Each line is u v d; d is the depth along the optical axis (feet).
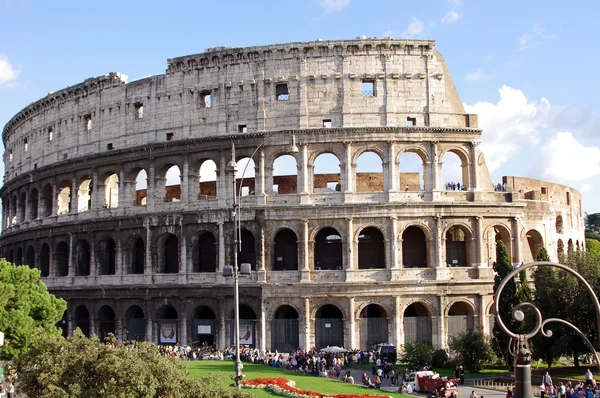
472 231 333.21
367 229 343.26
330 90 340.59
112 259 387.75
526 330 274.16
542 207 396.57
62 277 387.34
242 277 332.60
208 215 342.03
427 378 232.94
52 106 417.49
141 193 410.72
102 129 385.29
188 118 355.15
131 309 367.45
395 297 322.34
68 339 165.17
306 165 335.88
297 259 342.23
